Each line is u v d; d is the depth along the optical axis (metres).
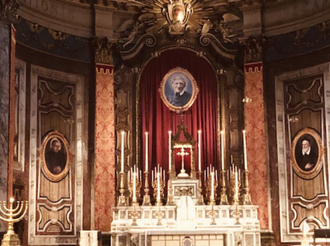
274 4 17.48
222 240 15.18
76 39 17.33
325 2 16.28
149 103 17.80
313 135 16.27
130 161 17.50
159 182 15.62
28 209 15.48
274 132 17.00
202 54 17.97
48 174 16.14
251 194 16.94
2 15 14.10
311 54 16.58
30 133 15.80
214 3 17.81
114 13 17.97
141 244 15.14
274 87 17.19
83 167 16.84
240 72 17.83
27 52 15.98
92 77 17.39
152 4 17.91
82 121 17.05
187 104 17.75
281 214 16.56
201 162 17.42
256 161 17.05
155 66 17.97
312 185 16.16
